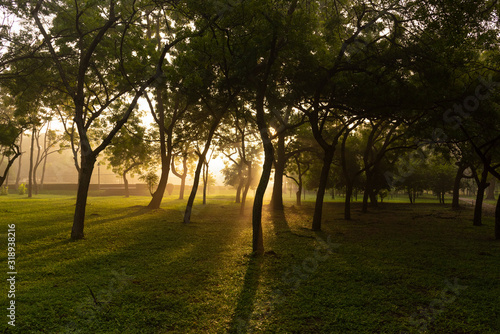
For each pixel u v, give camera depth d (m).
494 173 13.48
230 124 23.86
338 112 17.70
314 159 35.16
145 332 5.27
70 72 16.91
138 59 14.72
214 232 15.38
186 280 7.97
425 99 12.54
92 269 8.83
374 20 11.98
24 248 11.08
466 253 11.34
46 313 5.88
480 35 10.07
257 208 10.81
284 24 10.95
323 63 13.27
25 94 17.41
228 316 5.92
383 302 6.68
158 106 26.12
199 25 11.49
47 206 26.27
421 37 12.00
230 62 12.03
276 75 13.85
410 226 18.59
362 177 35.25
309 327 5.52
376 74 13.20
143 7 12.92
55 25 15.57
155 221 18.77
